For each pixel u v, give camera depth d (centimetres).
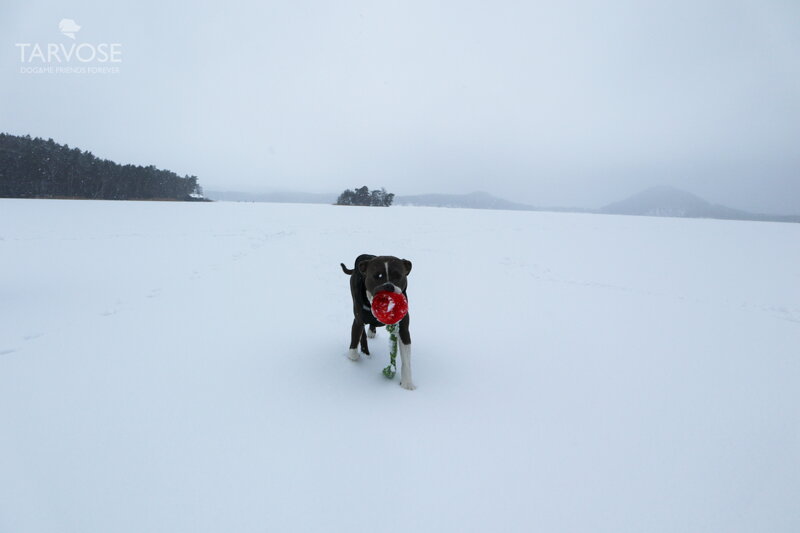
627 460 251
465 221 2477
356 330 385
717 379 385
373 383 347
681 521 202
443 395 329
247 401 307
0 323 475
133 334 452
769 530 199
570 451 258
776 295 795
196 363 376
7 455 234
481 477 228
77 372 350
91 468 225
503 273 928
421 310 606
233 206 3409
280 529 185
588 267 1040
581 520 199
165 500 202
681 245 1553
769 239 1864
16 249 996
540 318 578
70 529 182
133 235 1328
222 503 201
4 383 326
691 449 267
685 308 670
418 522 192
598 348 462
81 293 625
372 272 339
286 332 475
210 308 566
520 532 189
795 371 410
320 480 220
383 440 261
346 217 2495
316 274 836
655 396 344
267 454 243
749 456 261
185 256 983
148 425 270
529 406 317
